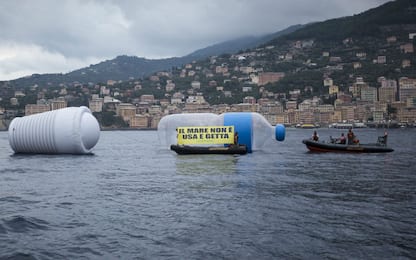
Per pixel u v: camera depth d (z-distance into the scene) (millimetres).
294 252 9984
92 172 27625
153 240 11086
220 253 10000
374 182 21000
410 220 12820
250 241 10828
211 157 36406
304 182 20906
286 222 12625
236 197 16672
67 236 11617
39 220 13414
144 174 25828
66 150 43031
